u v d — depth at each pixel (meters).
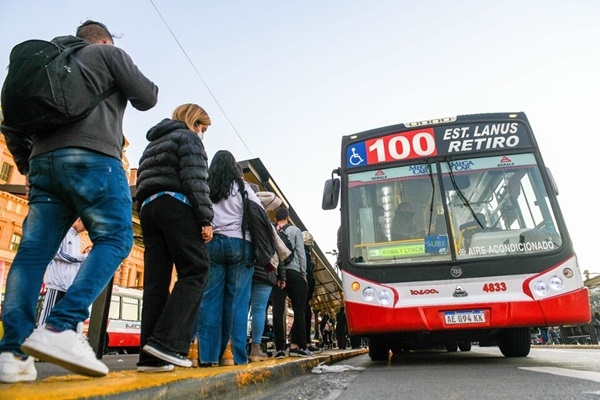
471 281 4.82
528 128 5.77
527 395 2.39
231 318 3.61
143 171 2.86
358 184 5.88
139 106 2.40
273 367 3.36
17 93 1.91
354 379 3.71
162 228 2.71
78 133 2.05
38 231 2.05
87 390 1.53
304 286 5.49
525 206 5.30
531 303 4.61
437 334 5.21
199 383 2.20
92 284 1.97
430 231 5.30
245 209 3.73
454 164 5.71
